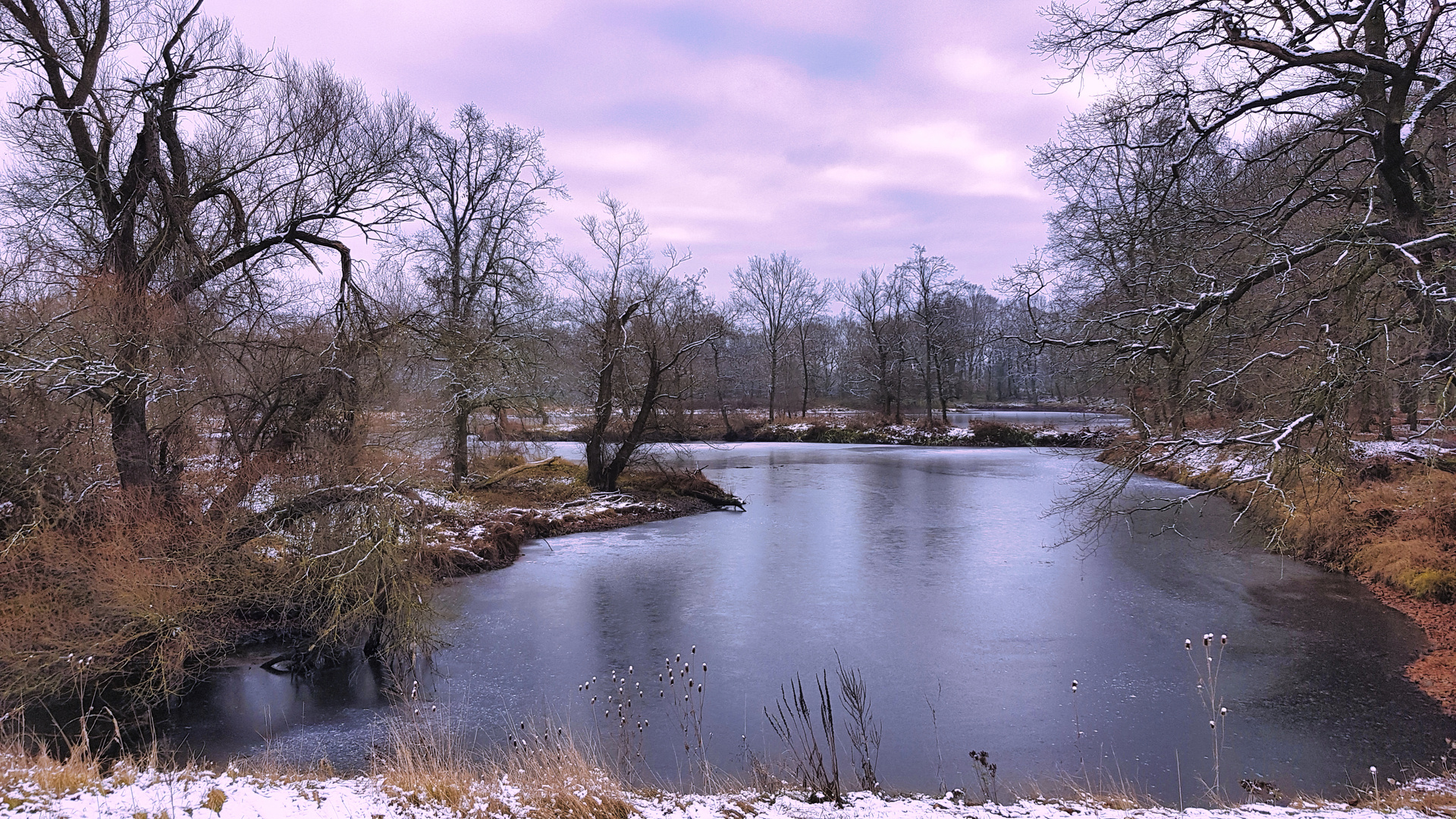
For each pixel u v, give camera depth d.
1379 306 10.10
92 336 11.93
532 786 6.03
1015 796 7.32
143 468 12.55
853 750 8.69
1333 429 9.54
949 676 11.10
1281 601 14.46
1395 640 12.15
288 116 16.58
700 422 46.53
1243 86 10.80
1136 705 9.92
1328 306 10.74
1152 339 10.70
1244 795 7.47
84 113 13.20
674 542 21.05
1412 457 21.19
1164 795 7.53
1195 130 11.27
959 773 8.10
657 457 28.67
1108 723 9.40
